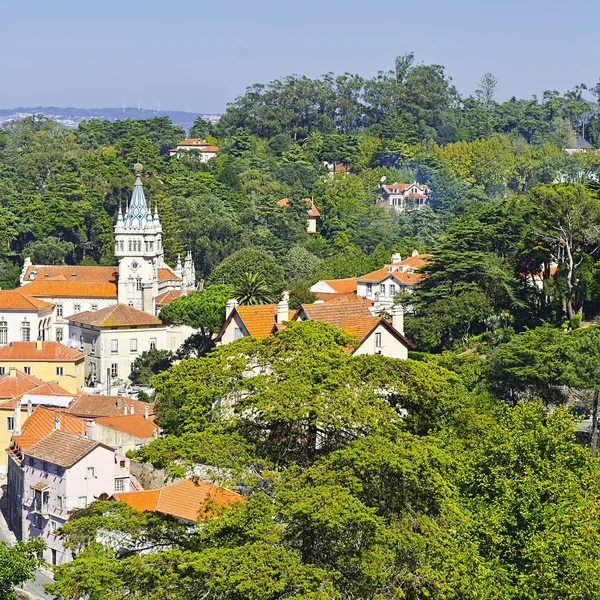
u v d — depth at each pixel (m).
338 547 104.38
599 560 107.25
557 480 120.38
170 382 124.12
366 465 107.69
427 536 107.06
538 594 107.88
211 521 108.38
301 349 125.69
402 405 124.19
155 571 101.31
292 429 117.19
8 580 140.00
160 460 112.88
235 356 126.44
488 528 116.50
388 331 195.62
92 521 112.19
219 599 101.06
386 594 104.81
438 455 111.44
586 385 193.25
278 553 101.12
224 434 115.38
